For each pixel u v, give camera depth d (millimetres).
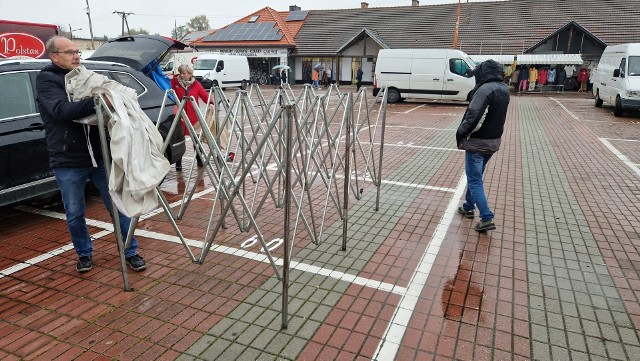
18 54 9461
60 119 3180
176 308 3266
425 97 19688
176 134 6195
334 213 5301
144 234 4594
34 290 3496
